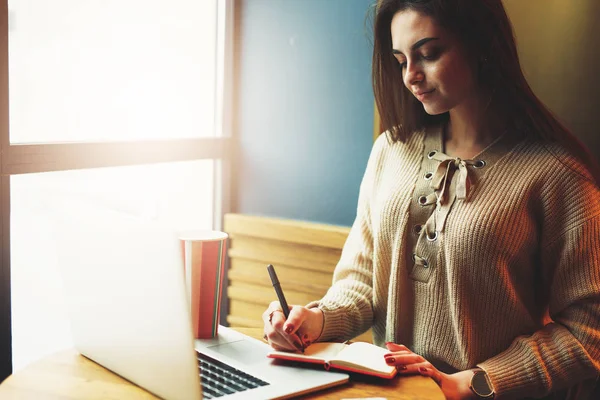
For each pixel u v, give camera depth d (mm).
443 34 1362
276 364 1342
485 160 1450
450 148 1522
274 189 2428
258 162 2445
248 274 2445
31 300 1935
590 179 1393
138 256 1117
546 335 1405
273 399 1180
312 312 1457
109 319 1238
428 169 1509
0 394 1211
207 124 2469
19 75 1807
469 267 1412
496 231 1385
